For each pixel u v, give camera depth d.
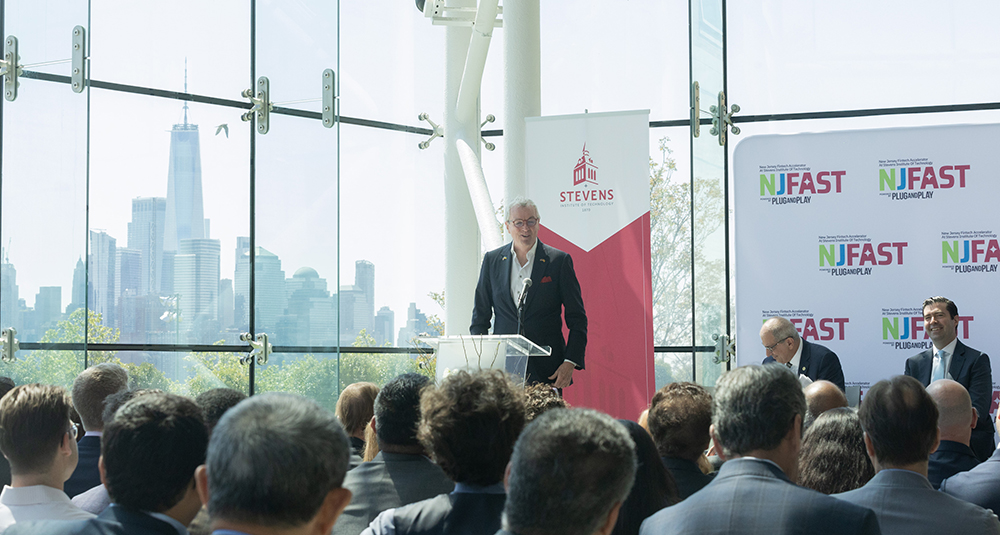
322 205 6.89
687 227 8.08
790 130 7.49
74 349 5.95
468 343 4.37
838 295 6.50
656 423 2.55
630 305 5.72
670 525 1.80
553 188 5.86
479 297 5.26
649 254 5.72
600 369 5.73
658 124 8.20
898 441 2.17
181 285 7.46
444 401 2.00
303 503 1.23
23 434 2.34
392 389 2.50
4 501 2.36
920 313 6.40
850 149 6.51
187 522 1.83
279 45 7.02
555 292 5.13
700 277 7.08
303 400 1.33
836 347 6.48
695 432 2.51
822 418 2.71
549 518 1.31
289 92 6.98
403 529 1.96
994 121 6.86
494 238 7.07
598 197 5.80
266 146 6.99
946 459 3.10
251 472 1.21
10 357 6.04
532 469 1.33
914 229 6.43
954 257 6.37
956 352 5.77
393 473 2.44
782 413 1.87
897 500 2.13
